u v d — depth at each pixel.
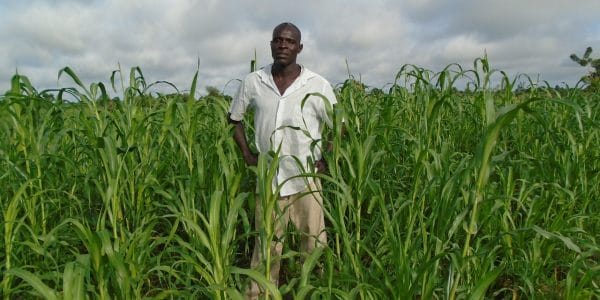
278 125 3.03
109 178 2.83
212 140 3.83
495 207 2.54
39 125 3.31
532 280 2.89
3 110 2.95
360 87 5.29
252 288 3.04
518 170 3.78
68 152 3.80
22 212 3.41
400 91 4.86
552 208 3.51
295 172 3.07
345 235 2.46
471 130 4.60
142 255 2.63
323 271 2.88
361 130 4.10
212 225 2.28
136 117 3.71
